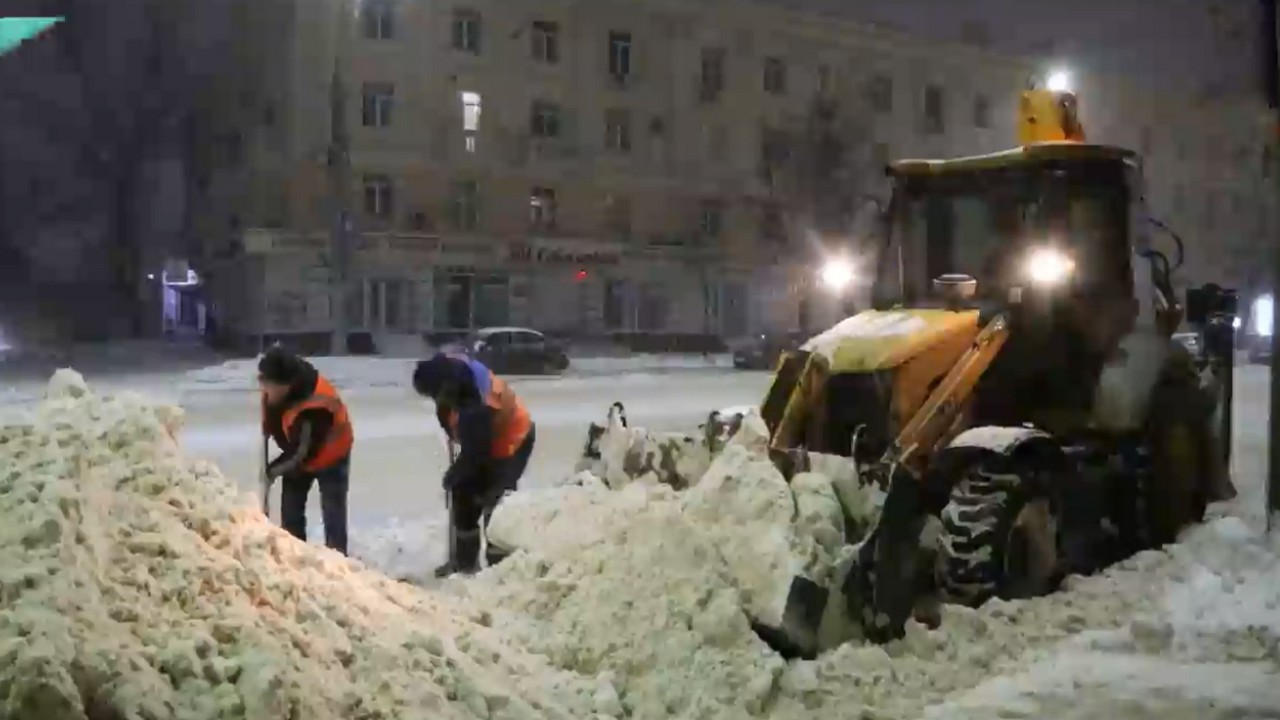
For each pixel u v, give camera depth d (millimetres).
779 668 5531
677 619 5656
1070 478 7582
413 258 41312
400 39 41312
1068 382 8008
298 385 7684
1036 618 6727
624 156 45594
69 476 4488
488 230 42969
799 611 5863
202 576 4473
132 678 3621
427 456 14969
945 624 6438
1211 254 60281
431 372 7957
